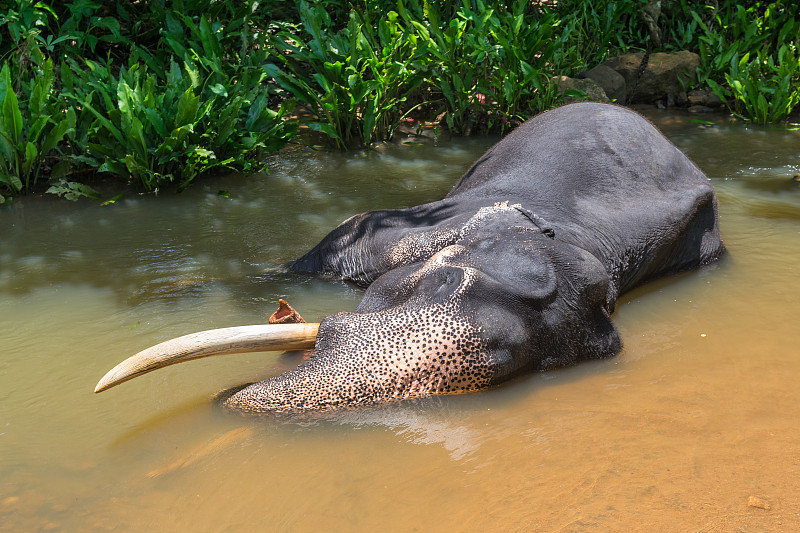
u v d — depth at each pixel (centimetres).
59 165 630
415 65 827
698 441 294
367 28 854
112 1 962
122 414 315
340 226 473
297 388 317
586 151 475
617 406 325
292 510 255
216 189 657
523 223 405
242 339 328
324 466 280
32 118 613
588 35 1133
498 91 870
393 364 324
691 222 485
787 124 924
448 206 461
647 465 277
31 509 256
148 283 459
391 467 279
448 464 281
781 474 270
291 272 477
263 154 758
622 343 392
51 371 350
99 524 249
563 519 246
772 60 1002
